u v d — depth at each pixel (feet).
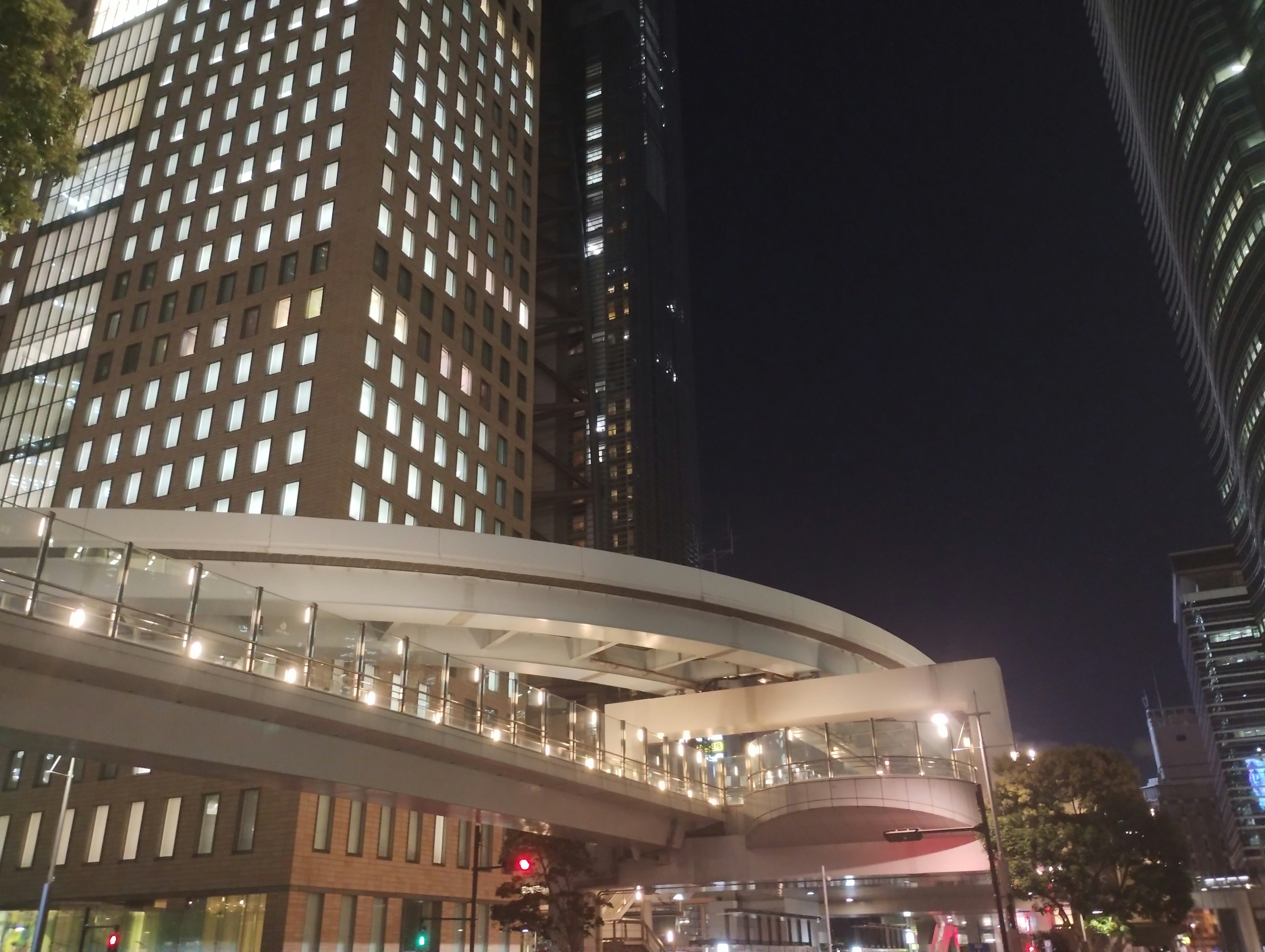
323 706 102.42
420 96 271.28
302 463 210.38
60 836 166.61
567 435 499.10
